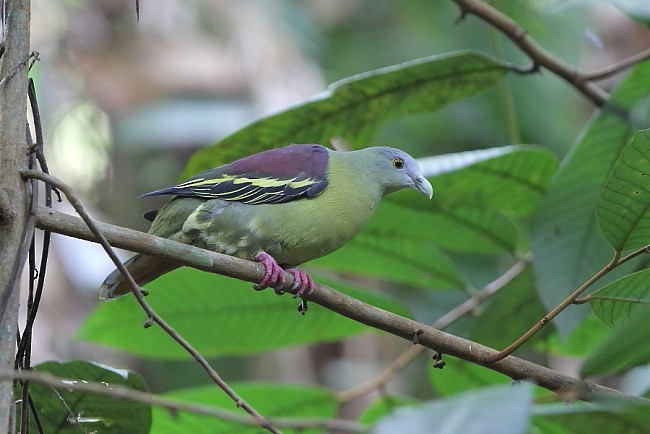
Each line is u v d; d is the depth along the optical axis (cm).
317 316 974
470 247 1057
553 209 956
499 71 1024
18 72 650
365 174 980
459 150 1711
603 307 686
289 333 984
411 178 1000
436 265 1054
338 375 1652
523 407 412
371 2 1962
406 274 1070
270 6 1800
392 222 1021
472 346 749
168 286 935
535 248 946
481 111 1695
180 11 1838
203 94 1767
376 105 1014
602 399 581
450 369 997
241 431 920
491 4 1102
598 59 1717
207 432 916
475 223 1030
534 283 985
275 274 863
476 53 991
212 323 966
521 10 1664
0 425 556
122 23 1861
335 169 960
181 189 920
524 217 1079
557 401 766
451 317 1027
